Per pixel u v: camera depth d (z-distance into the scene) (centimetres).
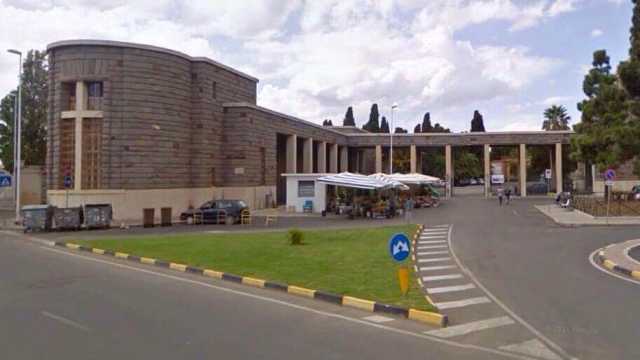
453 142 7175
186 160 4141
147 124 3828
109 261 1881
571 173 8131
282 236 2516
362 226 3122
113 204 3722
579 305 1122
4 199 5528
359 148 7875
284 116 5322
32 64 5559
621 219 3272
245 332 917
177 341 850
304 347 829
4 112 5556
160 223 3619
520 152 7069
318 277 1419
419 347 838
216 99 4459
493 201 5844
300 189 4531
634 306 1109
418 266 1650
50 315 1025
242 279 1445
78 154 3772
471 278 1450
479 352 812
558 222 3228
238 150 4584
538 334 908
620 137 2969
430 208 4809
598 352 807
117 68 3756
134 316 1025
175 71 4006
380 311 1098
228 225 3469
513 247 2116
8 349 796
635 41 2770
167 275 1569
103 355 770
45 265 1759
